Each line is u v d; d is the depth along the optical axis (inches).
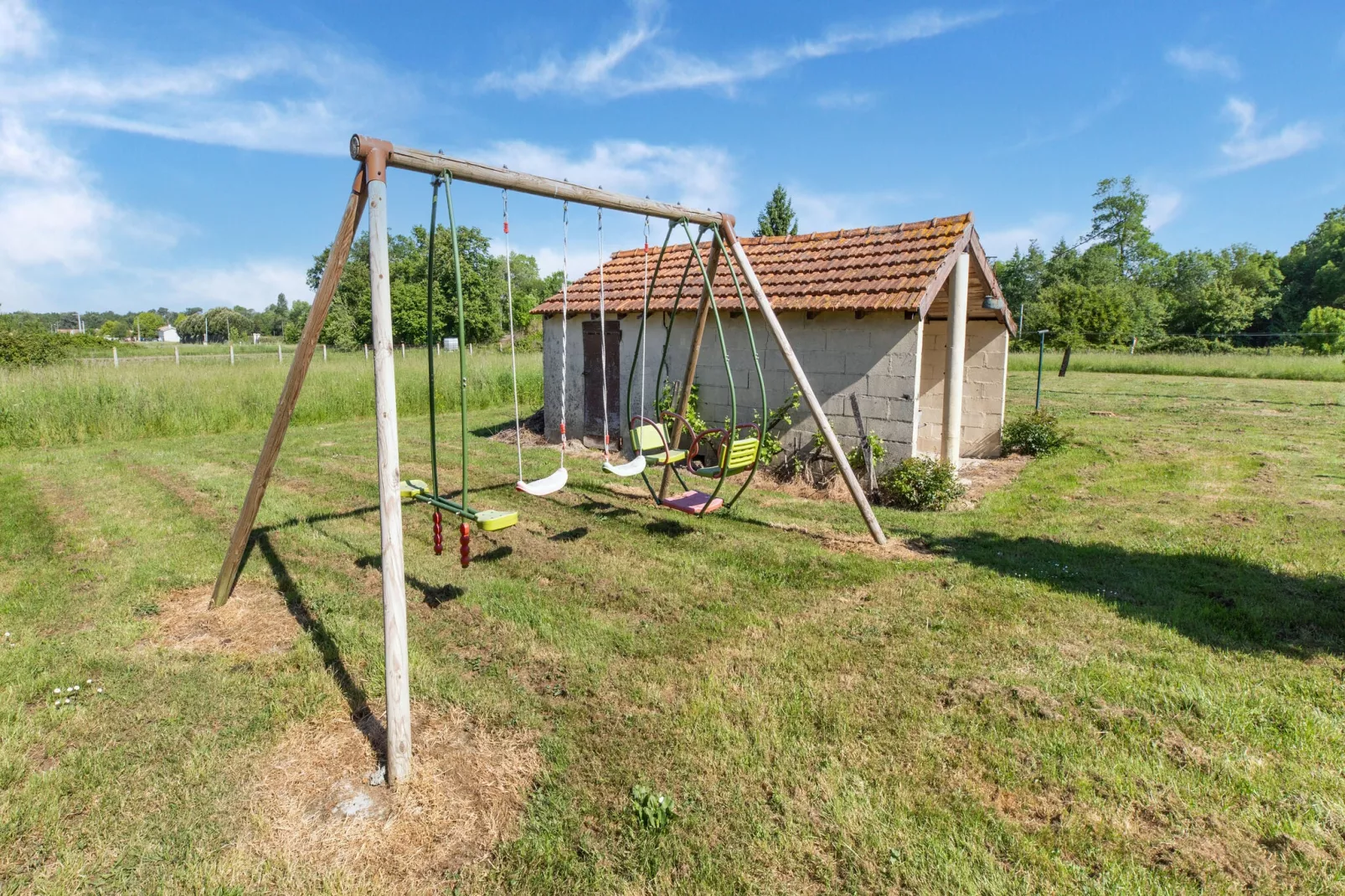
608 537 257.4
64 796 117.3
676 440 291.9
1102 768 122.3
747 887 98.5
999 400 420.2
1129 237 2348.7
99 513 285.6
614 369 429.4
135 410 500.7
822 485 339.3
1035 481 352.8
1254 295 2222.0
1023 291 2112.5
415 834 109.6
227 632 179.8
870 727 135.6
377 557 235.0
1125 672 154.9
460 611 191.5
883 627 179.2
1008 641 170.4
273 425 171.2
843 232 374.9
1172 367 1055.6
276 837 109.0
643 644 170.9
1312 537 251.0
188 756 128.4
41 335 765.3
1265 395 759.1
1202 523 274.4
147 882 100.2
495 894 97.7
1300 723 134.5
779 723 137.0
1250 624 178.5
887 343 314.0
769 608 192.7
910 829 109.0
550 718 140.6
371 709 144.7
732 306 359.3
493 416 622.5
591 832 109.9
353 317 1663.4
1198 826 108.8
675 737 132.8
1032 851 103.8
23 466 379.6
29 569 221.3
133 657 164.9
